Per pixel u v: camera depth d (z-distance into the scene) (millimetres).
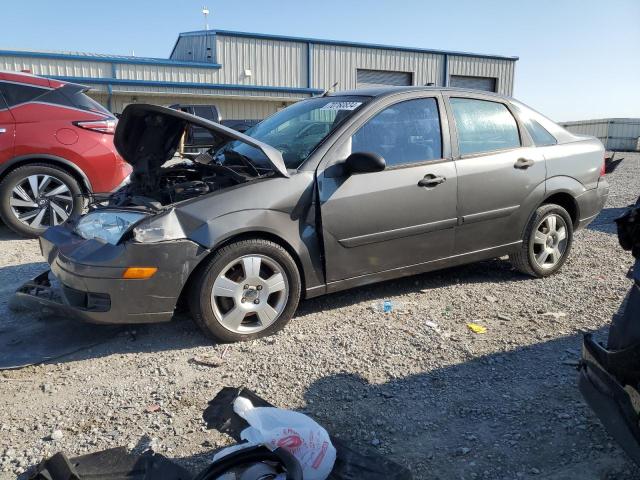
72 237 3924
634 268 2258
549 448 2701
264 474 2084
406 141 4301
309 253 3926
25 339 3918
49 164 6562
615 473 2518
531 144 4949
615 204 9781
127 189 4398
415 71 30609
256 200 3715
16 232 6637
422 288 4957
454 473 2535
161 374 3426
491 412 3004
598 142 5492
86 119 6695
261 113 26938
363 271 4156
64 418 2977
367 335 3939
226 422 2508
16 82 6488
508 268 5516
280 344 3797
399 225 4195
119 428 2879
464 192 4465
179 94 24625
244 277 3734
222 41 25891
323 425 2887
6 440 2785
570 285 5004
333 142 4039
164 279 3482
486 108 4801
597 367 2299
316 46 27922
